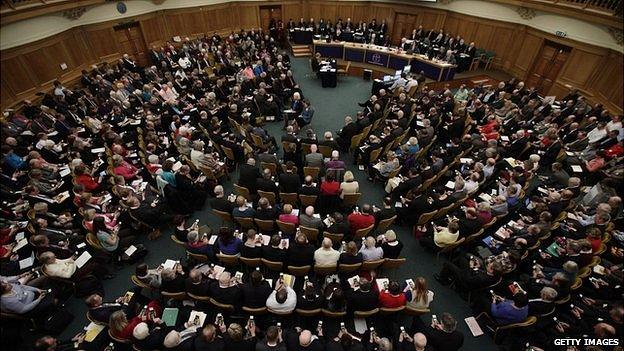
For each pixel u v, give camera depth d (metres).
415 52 17.19
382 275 6.91
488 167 8.47
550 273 6.11
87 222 6.69
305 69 17.98
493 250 6.70
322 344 4.80
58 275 5.70
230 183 9.59
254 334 5.17
